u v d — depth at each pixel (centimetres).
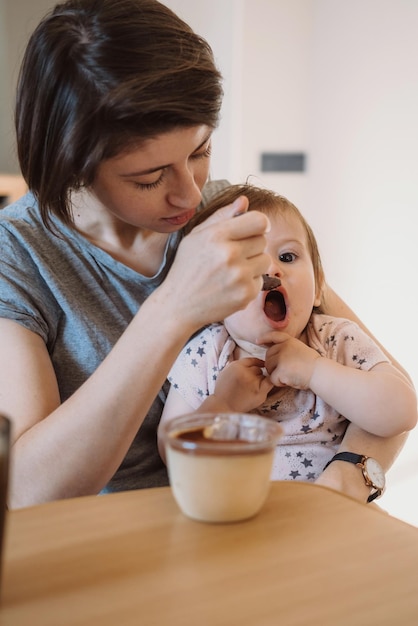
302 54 358
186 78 93
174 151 94
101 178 98
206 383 127
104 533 66
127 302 126
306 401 124
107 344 122
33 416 103
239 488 67
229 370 120
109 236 127
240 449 67
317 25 355
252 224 86
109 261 124
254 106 350
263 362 124
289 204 135
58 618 53
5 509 53
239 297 87
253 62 346
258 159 356
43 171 103
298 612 53
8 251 119
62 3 104
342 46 341
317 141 362
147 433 129
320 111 359
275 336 122
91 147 93
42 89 98
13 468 93
